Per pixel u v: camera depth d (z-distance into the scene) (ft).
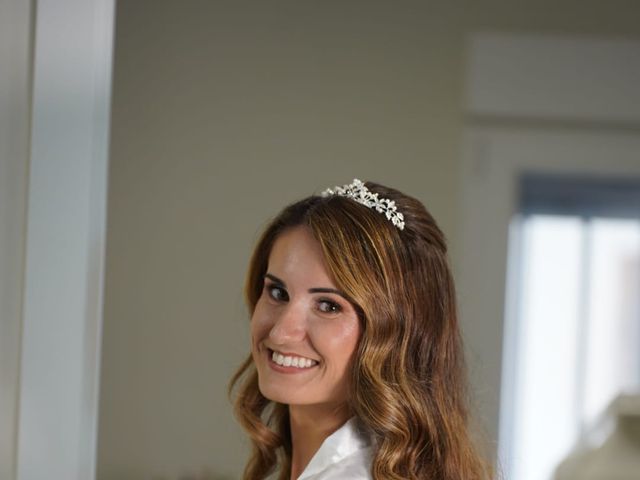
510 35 12.01
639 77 11.98
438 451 5.85
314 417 6.09
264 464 7.06
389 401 5.62
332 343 5.67
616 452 7.63
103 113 5.41
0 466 5.26
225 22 12.19
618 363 12.63
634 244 12.49
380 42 12.14
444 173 12.12
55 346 5.31
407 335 5.77
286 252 5.80
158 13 12.17
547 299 12.62
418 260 5.92
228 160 12.19
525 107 12.03
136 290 12.17
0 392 5.26
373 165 12.12
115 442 12.14
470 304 12.08
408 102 12.12
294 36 12.19
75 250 5.33
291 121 12.17
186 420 12.17
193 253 12.19
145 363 12.17
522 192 12.51
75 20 5.30
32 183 5.26
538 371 12.69
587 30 12.07
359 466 5.67
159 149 12.17
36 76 5.26
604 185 12.41
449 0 12.12
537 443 12.67
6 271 5.27
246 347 12.15
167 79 12.18
